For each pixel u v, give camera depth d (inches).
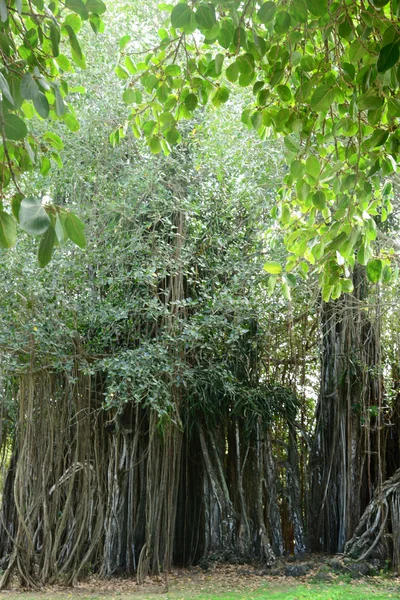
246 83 196.9
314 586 493.4
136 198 497.7
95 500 535.5
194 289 549.0
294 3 179.2
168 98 233.0
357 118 218.7
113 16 516.4
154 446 536.1
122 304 506.6
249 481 617.3
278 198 277.6
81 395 513.0
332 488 636.7
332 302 635.5
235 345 576.4
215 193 553.0
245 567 570.3
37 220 95.1
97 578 522.3
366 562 554.3
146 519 529.3
